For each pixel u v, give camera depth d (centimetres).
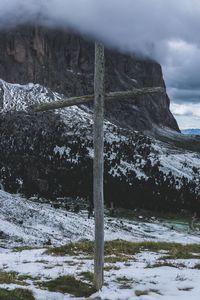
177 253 2922
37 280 1833
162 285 1825
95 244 1723
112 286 1770
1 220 13800
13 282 1755
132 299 1605
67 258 2622
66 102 1753
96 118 1728
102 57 1745
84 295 1653
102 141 1723
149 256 2808
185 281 1894
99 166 1716
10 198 16888
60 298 1597
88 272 2005
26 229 13988
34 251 3097
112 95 1758
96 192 1716
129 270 2128
